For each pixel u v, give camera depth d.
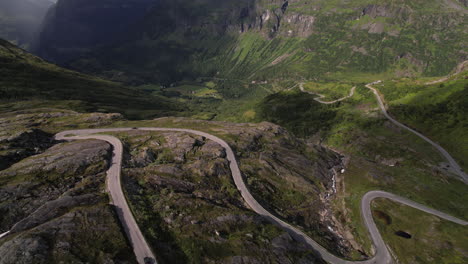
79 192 63.00
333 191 104.06
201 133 120.56
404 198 97.44
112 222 53.34
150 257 47.47
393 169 124.88
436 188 107.50
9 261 40.78
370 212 89.19
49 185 65.62
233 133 122.38
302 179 101.62
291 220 79.31
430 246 74.75
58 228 48.34
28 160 75.81
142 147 98.75
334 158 134.25
